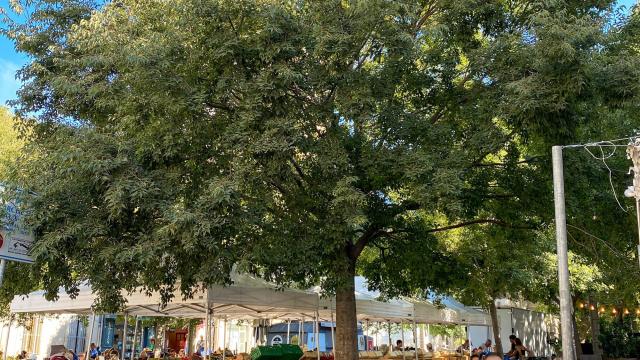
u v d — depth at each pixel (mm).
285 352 10375
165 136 10016
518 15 11844
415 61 12016
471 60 11477
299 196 10930
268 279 10953
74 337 31422
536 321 32188
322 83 10258
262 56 10047
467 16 11812
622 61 9875
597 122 11984
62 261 10039
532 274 18828
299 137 9742
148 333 35469
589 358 25219
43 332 30562
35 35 13234
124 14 11227
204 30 10570
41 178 9688
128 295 11578
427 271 13711
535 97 9664
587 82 9562
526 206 12539
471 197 12141
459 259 15539
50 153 10453
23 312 14938
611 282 14086
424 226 13781
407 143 10773
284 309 13688
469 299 19766
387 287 14625
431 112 12492
